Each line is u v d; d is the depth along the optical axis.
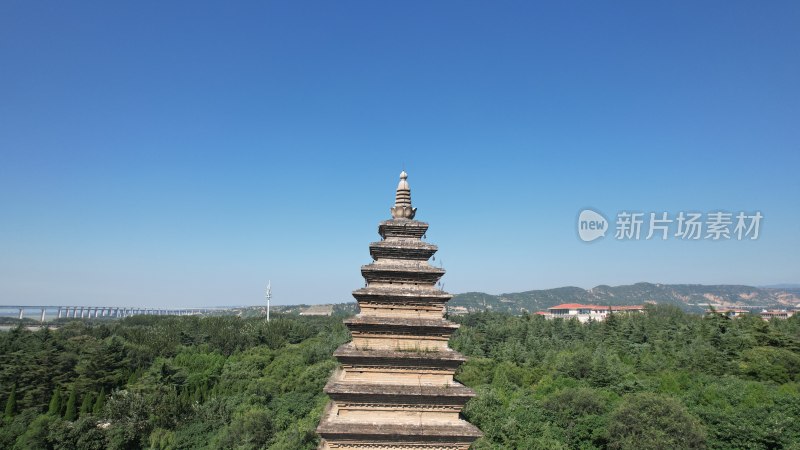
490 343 129.00
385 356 24.28
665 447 62.19
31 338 110.69
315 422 74.94
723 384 84.75
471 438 23.73
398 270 26.05
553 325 145.75
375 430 23.34
